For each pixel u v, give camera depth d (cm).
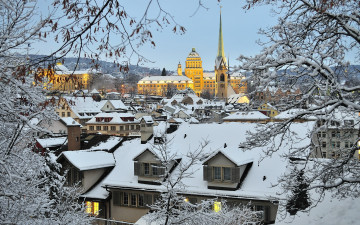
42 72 802
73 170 2988
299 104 1246
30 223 1320
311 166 2273
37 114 1241
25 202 1279
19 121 1173
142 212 2780
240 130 3047
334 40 1283
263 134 1280
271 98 1255
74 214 1697
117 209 2881
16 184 1270
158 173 2747
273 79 1173
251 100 1235
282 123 1262
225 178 2533
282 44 1199
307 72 1182
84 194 2938
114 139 3519
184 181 2667
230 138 2989
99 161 3077
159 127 3562
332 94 1224
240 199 2400
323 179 1337
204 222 1522
